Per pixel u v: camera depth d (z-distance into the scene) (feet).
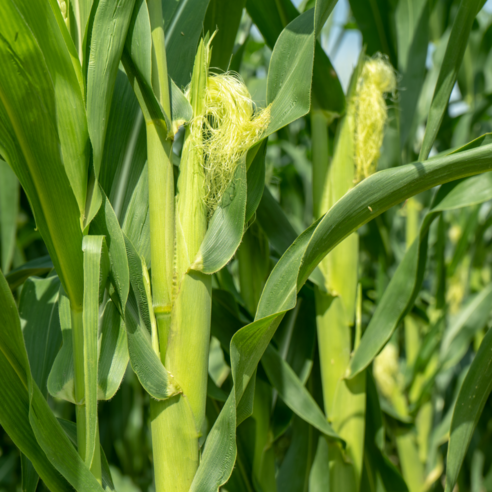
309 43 2.98
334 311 3.55
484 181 3.33
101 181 3.15
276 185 5.61
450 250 6.28
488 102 4.80
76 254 2.89
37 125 2.76
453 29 3.03
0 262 4.93
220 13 3.48
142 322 2.97
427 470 4.74
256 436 3.62
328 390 3.57
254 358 2.96
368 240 4.71
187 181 2.97
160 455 2.92
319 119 3.58
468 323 4.66
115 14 2.86
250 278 3.79
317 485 3.67
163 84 2.98
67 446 2.82
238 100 2.98
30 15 2.73
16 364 2.84
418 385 4.92
